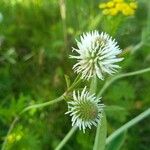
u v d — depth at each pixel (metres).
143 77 0.19
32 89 0.18
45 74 0.18
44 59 0.18
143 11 0.21
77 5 0.20
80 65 0.10
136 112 0.18
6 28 0.20
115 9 0.16
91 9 0.20
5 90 0.18
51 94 0.17
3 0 0.21
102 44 0.10
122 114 0.17
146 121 0.18
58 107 0.17
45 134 0.17
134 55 0.19
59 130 0.17
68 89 0.10
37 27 0.20
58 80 0.18
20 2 0.21
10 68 0.18
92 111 0.10
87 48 0.10
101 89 0.15
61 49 0.19
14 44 0.20
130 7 0.17
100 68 0.10
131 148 0.17
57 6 0.21
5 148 0.16
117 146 0.13
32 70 0.18
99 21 0.17
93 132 0.16
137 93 0.19
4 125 0.16
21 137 0.16
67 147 0.17
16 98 0.18
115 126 0.17
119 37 0.17
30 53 0.19
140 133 0.18
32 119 0.17
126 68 0.19
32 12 0.21
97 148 0.11
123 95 0.18
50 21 0.20
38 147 0.16
